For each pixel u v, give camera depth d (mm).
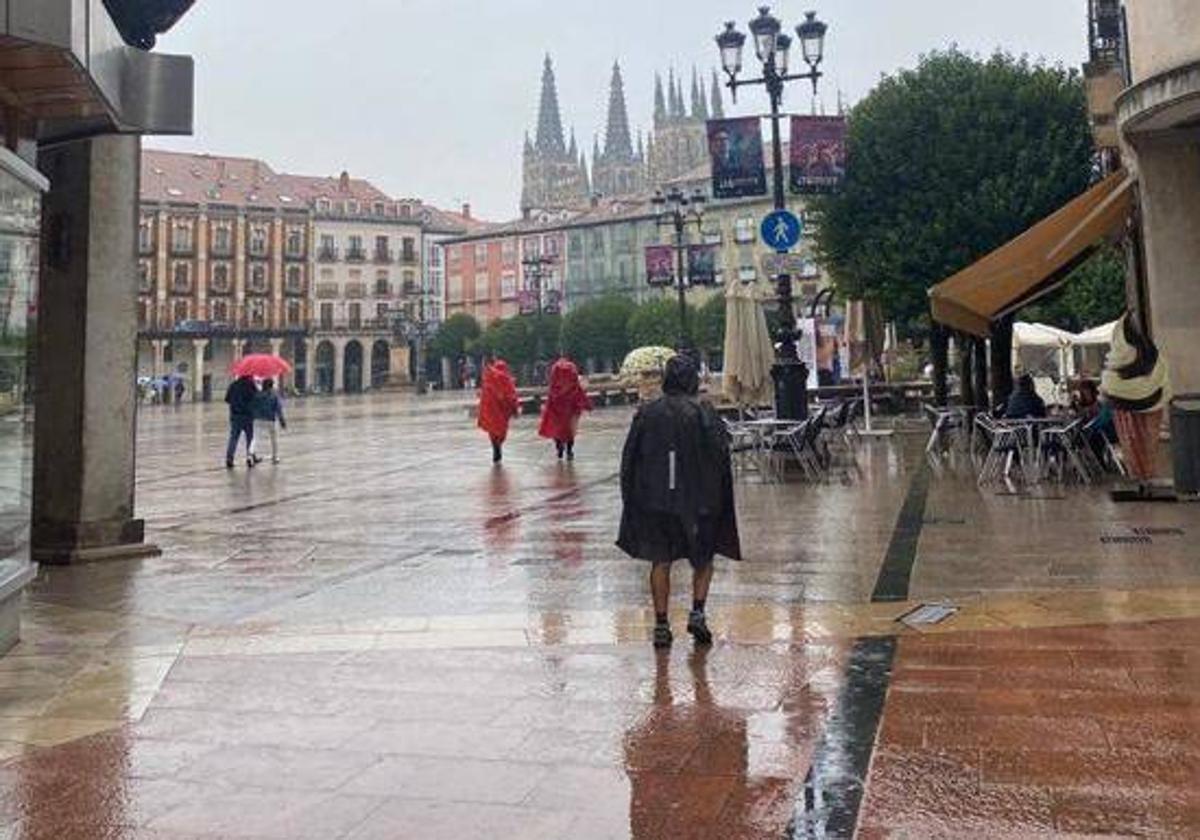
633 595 7055
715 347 82125
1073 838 3154
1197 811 3316
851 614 6277
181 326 98250
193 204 100250
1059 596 6512
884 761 3854
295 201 108500
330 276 109000
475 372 106188
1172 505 10219
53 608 7047
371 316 111375
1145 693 4535
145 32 9391
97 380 9031
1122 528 9000
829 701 4613
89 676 5352
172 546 9773
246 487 15359
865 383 22438
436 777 3863
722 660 5367
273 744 4277
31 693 5059
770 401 21500
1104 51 21531
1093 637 5516
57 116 6859
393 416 42188
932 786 3598
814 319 31234
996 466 13969
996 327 20547
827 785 3652
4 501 5750
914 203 27938
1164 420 13570
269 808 3613
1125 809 3346
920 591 6840
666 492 5586
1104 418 13227
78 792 3803
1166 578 6918
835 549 8586
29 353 6203
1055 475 13195
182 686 5156
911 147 27984
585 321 92000
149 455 22641
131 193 9312
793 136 16375
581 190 169250
